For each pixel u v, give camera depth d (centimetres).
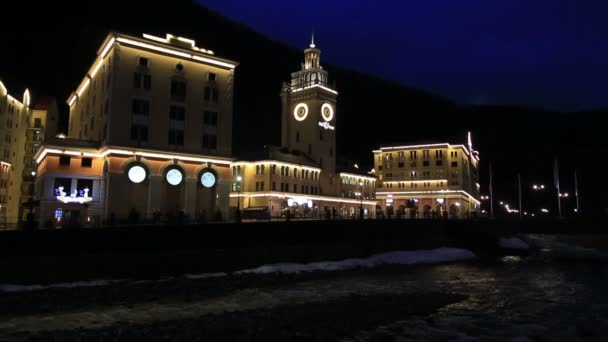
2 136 8425
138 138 5491
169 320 2252
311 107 10531
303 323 2200
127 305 2622
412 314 2486
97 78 6325
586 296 3100
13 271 3083
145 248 3803
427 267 4803
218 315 2348
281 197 8869
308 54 11300
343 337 2014
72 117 8131
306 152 10494
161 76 5759
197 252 3947
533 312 2581
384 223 6000
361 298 2903
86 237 3522
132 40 5547
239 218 4625
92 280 3356
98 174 5506
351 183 11131
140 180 5434
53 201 5184
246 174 8994
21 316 2322
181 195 5772
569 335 2111
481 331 2164
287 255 4547
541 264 5188
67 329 2080
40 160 5903
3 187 8475
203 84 6097
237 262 4156
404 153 13488
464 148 13012
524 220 9325
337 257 4944
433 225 6731
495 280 3859
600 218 10344
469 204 14512
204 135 6012
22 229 3406
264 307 2661
